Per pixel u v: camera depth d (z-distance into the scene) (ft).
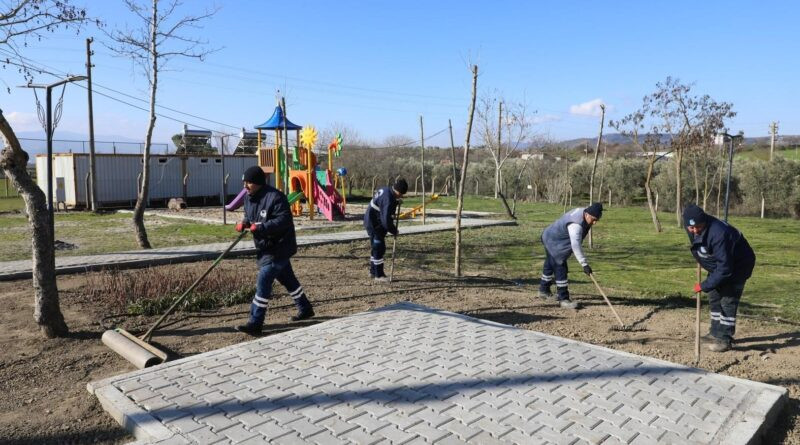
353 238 45.44
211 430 12.17
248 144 112.88
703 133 58.65
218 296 24.58
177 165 91.40
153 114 39.68
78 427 12.94
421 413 13.06
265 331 20.68
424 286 28.81
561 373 15.56
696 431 12.30
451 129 70.85
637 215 77.66
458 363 16.33
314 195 66.39
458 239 31.71
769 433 13.04
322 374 15.42
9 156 18.25
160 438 11.81
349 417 12.83
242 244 42.42
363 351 17.38
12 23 20.51
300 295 21.52
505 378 15.17
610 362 16.48
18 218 67.82
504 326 20.38
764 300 26.81
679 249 44.42
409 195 118.83
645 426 12.49
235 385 14.62
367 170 131.44
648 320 22.49
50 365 17.06
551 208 86.74
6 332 20.21
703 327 21.47
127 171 85.81
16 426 13.01
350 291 27.40
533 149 122.72
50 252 19.30
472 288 28.63
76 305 23.72
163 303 23.26
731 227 18.02
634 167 106.32
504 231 55.11
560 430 12.30
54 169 83.41
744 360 17.78
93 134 77.25
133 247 42.34
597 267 36.27
